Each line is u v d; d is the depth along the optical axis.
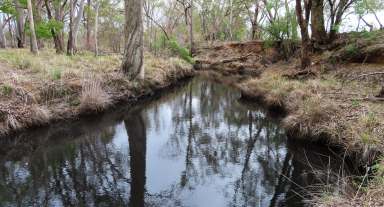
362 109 8.46
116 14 28.91
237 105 14.66
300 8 14.52
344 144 7.42
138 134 10.45
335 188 5.68
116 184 7.00
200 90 18.62
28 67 12.62
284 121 9.72
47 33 17.30
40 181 6.96
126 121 11.70
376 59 13.75
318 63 15.62
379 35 15.42
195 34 52.09
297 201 6.15
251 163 8.20
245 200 6.36
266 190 6.76
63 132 9.79
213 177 7.44
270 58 23.59
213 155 8.77
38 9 19.67
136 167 7.92
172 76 19.67
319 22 17.48
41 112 9.65
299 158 8.24
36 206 5.95
